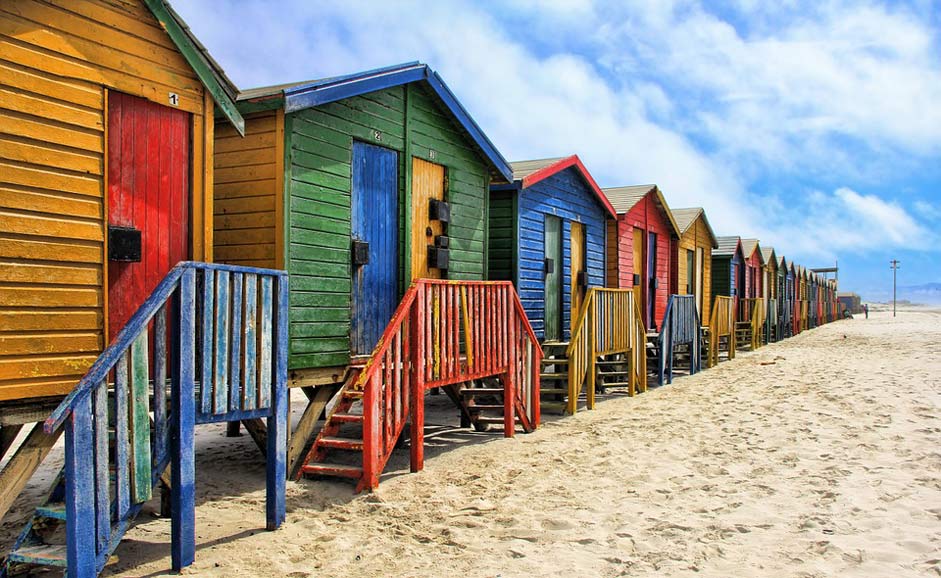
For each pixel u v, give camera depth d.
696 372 16.84
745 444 8.16
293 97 6.80
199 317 4.75
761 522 5.41
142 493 4.20
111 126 5.48
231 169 7.29
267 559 4.80
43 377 4.96
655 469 7.14
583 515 5.70
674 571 4.48
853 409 10.15
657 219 18.59
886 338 27.70
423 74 8.82
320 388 7.66
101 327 5.34
